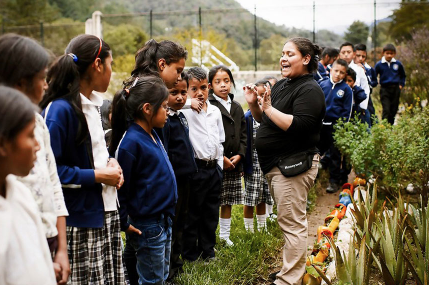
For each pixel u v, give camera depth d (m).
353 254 3.20
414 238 3.69
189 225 4.07
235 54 30.38
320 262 3.85
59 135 2.31
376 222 3.70
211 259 4.10
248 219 4.88
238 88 17.75
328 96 6.48
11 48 1.89
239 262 3.97
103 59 2.54
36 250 1.70
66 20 39.44
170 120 3.75
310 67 3.64
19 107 1.61
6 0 32.81
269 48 30.22
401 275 3.22
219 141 4.18
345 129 6.12
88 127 2.48
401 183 5.45
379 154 5.55
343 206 5.19
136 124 3.01
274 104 3.71
